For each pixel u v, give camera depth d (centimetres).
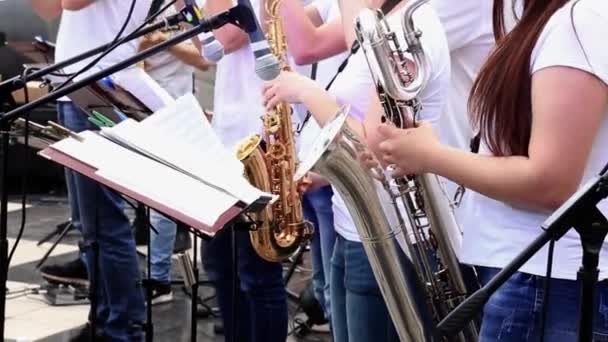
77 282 448
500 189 167
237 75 312
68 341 398
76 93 267
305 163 208
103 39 365
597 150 166
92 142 197
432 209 205
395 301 201
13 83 224
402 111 194
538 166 161
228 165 207
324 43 282
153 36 360
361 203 201
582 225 142
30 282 464
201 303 449
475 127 186
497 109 171
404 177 200
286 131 296
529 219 171
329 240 327
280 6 288
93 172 190
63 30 376
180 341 412
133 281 378
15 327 397
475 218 181
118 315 379
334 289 258
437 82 209
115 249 374
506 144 171
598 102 160
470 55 226
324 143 200
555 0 165
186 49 429
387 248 201
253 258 310
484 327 178
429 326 199
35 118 468
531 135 165
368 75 223
